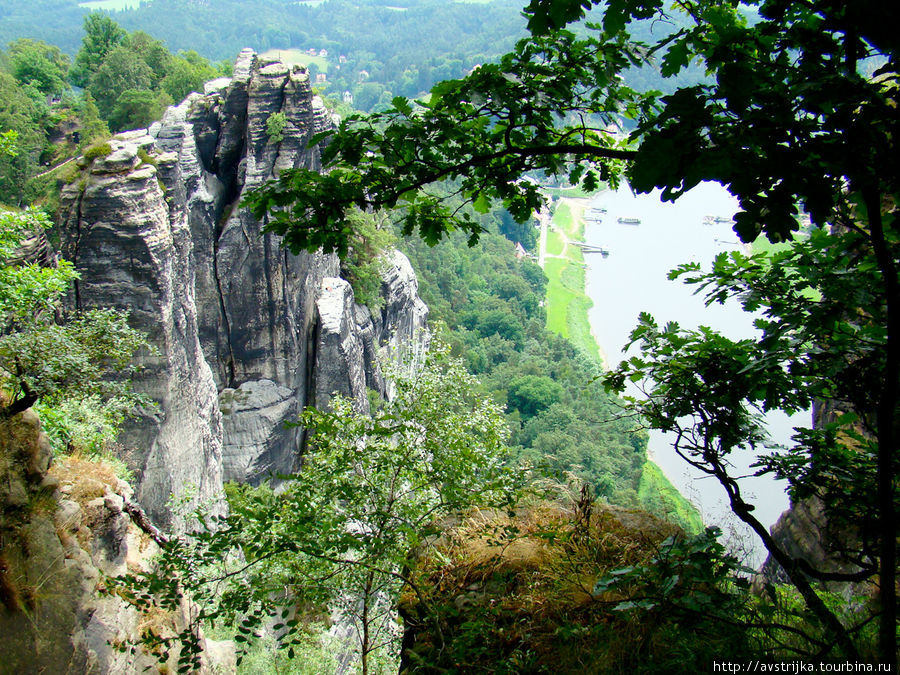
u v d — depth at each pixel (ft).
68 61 337.72
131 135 113.50
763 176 12.80
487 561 23.45
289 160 149.38
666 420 19.72
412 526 24.30
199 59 324.39
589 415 275.18
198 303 146.20
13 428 34.99
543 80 20.77
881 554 14.58
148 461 100.89
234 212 146.82
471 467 27.71
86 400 60.49
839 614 20.31
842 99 12.57
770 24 14.11
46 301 64.69
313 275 162.50
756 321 18.25
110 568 40.50
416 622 23.47
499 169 20.81
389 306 203.41
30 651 29.86
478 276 381.81
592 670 18.01
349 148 19.90
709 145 13.28
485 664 20.08
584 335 375.25
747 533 21.93
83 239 97.35
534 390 279.28
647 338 20.40
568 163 22.74
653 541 23.16
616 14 14.44
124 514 45.42
